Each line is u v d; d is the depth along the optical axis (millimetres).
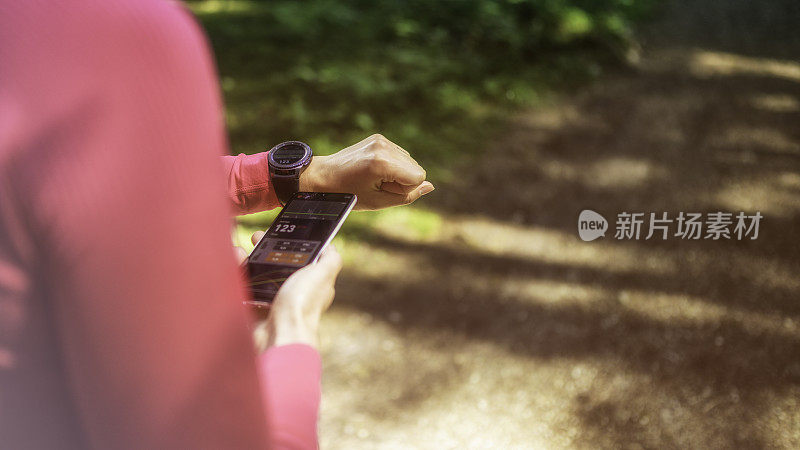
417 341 3771
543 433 3225
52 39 387
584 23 8375
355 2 8938
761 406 3355
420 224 4785
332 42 7836
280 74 6828
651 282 4305
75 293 401
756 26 9703
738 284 4277
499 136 6207
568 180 5570
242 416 489
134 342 419
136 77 403
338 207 985
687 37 9203
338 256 773
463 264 4418
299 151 1051
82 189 388
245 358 486
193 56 436
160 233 413
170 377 437
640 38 9039
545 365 3627
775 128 6527
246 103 6223
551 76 7465
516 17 8508
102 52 394
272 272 873
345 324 3861
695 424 3264
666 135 6406
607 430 3242
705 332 3863
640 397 3424
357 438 3160
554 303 4094
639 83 7602
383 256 4422
